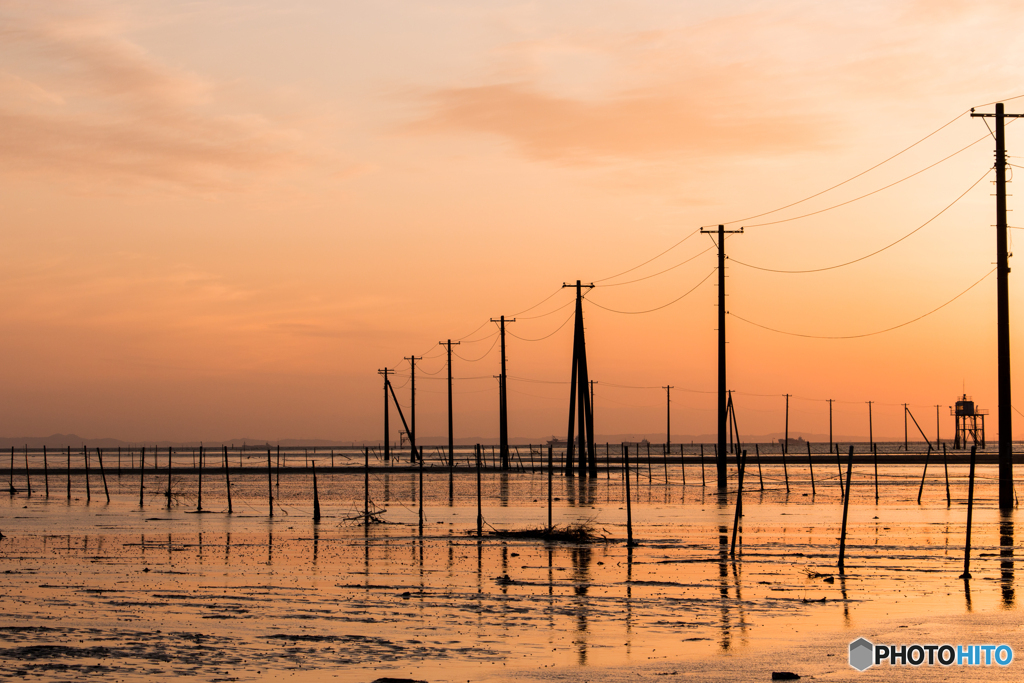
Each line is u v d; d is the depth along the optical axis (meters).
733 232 59.00
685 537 35.41
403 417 117.56
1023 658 16.30
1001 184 45.88
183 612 20.52
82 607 21.11
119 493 66.56
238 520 43.78
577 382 76.81
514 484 72.88
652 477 81.31
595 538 34.66
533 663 16.06
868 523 40.44
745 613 20.47
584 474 76.19
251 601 21.89
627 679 14.96
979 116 45.78
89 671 15.53
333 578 25.44
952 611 20.62
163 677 15.20
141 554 30.70
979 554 30.02
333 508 50.62
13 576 25.77
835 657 16.38
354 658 16.44
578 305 77.00
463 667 15.80
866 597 22.44
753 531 37.41
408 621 19.59
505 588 23.80
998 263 46.28
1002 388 46.53
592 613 20.47
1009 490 46.47
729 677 15.04
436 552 31.20
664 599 22.22
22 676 15.22
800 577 25.58
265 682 14.94
